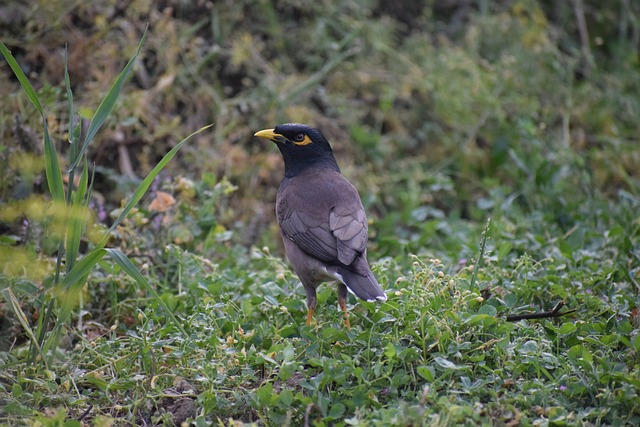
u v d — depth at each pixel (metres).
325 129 16.25
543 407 7.88
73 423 7.82
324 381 8.20
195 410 8.30
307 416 7.70
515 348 8.55
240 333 9.20
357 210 10.33
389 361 8.30
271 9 16.94
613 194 16.03
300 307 10.02
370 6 17.80
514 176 15.70
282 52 17.09
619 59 18.30
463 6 19.11
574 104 17.02
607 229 12.93
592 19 18.95
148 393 8.49
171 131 14.72
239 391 8.44
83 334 10.26
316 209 10.26
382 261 10.91
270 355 8.71
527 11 18.45
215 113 15.64
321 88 16.58
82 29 15.01
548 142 16.17
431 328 8.66
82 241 11.70
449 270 11.14
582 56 18.33
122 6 14.91
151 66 15.64
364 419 7.69
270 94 15.80
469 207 16.02
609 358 8.61
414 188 15.22
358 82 17.08
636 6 19.05
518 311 9.67
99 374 8.98
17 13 14.35
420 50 17.33
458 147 16.53
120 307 10.76
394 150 16.64
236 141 15.72
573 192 15.18
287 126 11.27
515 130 16.41
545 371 8.26
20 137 12.13
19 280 9.88
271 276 11.21
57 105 13.27
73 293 8.84
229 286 10.64
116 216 11.57
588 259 11.13
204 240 12.24
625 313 9.48
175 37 15.02
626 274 10.63
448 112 16.52
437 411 7.75
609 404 7.84
